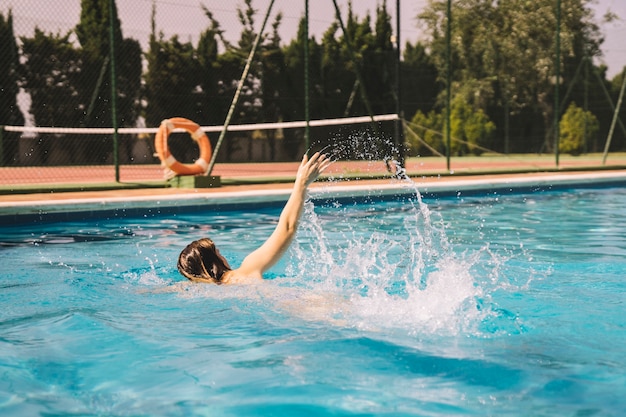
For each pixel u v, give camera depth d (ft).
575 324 9.91
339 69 74.13
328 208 27.68
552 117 87.92
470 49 94.58
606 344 8.96
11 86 56.75
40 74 58.03
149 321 10.14
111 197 26.53
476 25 96.68
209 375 7.89
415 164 60.54
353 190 29.89
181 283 12.03
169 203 26.20
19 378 7.92
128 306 11.14
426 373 7.85
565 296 11.78
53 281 13.50
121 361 8.45
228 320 9.96
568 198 31.40
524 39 93.25
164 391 7.48
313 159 11.28
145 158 63.57
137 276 14.07
